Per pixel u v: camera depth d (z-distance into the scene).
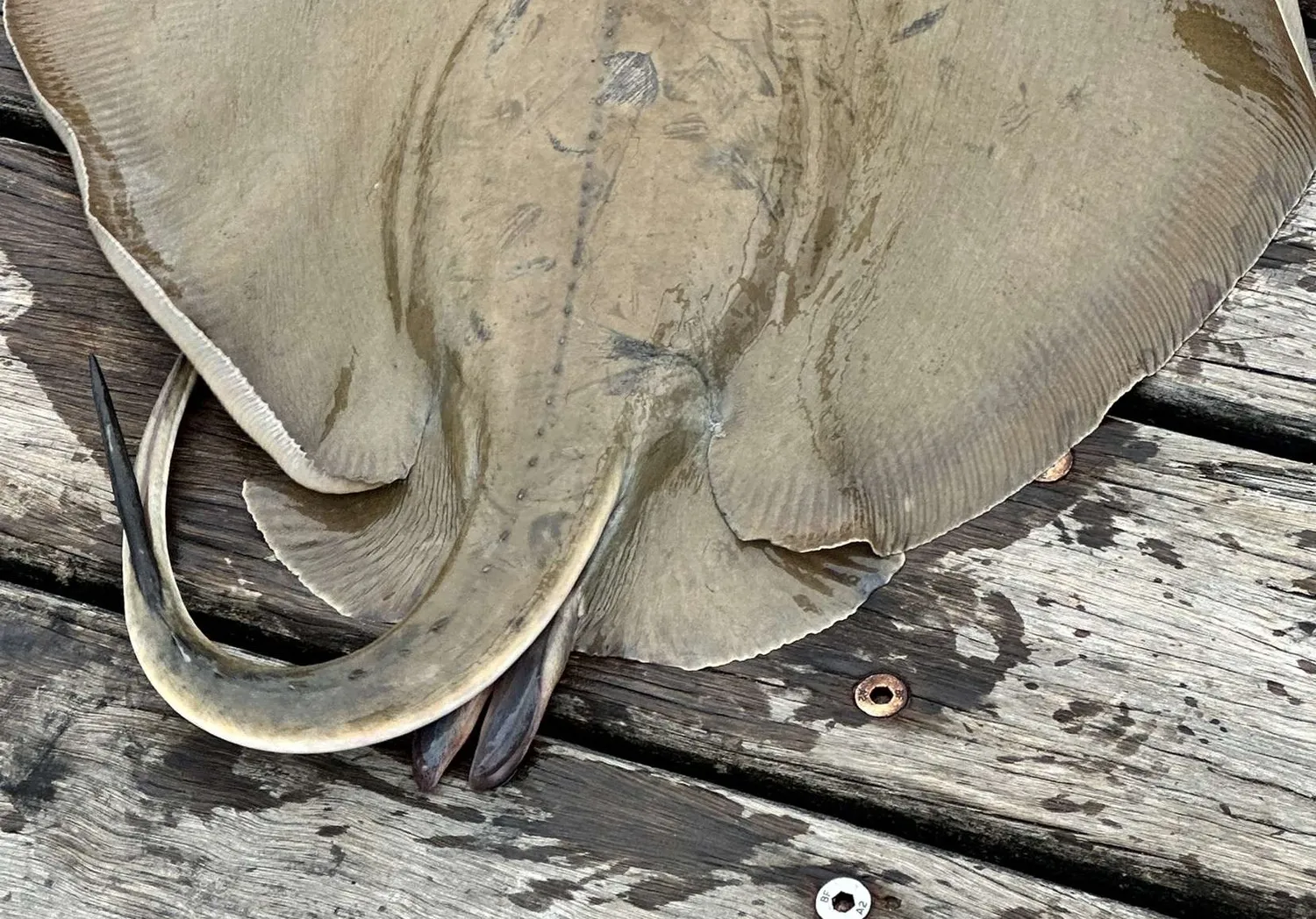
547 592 0.64
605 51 0.66
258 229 0.70
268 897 0.69
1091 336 0.66
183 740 0.71
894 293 0.67
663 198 0.66
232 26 0.71
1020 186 0.66
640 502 0.68
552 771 0.70
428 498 0.69
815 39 0.66
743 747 0.71
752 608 0.69
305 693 0.63
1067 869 0.70
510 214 0.66
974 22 0.65
